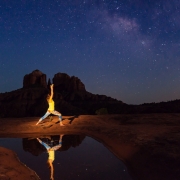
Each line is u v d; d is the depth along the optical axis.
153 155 7.79
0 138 13.70
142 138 10.52
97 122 17.34
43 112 83.94
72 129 15.65
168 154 7.60
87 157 9.16
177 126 14.30
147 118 18.33
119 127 14.64
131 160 8.25
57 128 15.82
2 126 16.98
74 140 12.69
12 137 13.90
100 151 10.05
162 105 43.50
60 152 10.14
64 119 18.73
